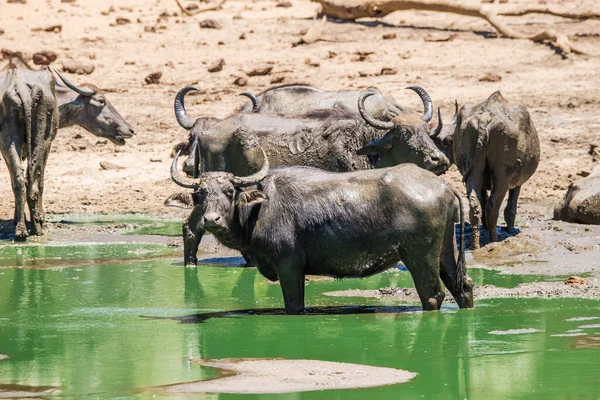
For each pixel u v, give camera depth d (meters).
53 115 47.94
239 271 39.25
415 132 36.38
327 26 91.62
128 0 102.44
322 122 38.50
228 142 38.72
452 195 30.22
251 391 23.25
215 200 29.66
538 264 38.47
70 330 29.59
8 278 37.91
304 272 30.91
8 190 58.06
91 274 38.72
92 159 63.12
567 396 22.67
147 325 30.09
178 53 84.50
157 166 61.81
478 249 41.78
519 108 42.97
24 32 89.38
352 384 23.72
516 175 42.84
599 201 46.22
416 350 26.67
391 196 29.75
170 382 24.09
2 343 28.08
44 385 23.97
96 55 83.75
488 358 25.83
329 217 30.03
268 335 28.53
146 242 45.72
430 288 30.47
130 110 71.12
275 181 30.69
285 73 77.81
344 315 30.94
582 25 89.50
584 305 31.62
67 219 51.84
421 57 81.69
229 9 98.88
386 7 91.69
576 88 72.31
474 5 87.75
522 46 84.00
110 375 24.73
